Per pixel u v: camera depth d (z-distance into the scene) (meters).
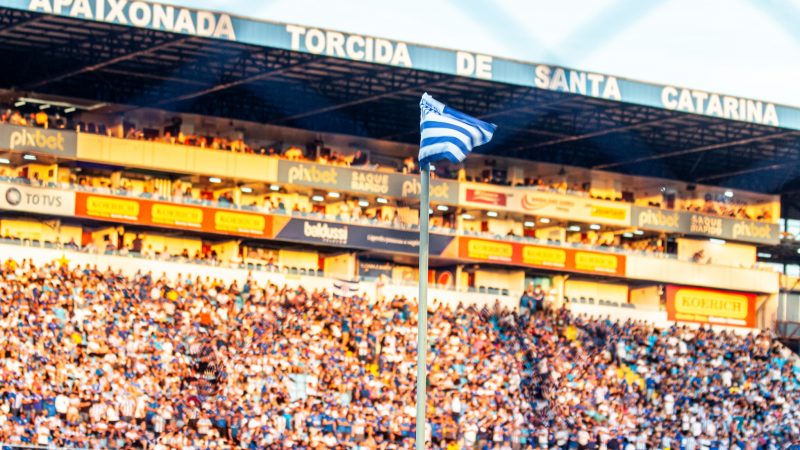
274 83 89.12
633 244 104.69
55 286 78.38
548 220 100.44
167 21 76.62
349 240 92.31
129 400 71.75
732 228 105.12
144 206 87.12
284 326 82.81
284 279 88.12
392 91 88.94
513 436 80.75
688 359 95.62
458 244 95.31
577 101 90.25
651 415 88.81
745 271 104.69
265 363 78.81
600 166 105.00
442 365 84.94
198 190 92.06
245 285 85.00
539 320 93.06
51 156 86.25
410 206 96.31
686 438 87.81
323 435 75.12
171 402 73.44
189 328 79.56
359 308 87.19
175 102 91.38
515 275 98.75
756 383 95.88
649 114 93.50
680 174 107.31
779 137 97.00
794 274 112.44
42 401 69.81
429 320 88.50
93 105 89.38
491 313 91.19
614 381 90.44
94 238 88.00
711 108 90.44
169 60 84.69
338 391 79.44
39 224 86.31
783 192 109.94
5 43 82.56
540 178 102.50
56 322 75.88
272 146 94.62
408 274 97.44
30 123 86.25
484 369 85.88
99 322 77.19
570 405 86.06
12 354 71.88
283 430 74.31
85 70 83.88
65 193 84.88
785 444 91.75
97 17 75.19
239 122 93.06
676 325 98.50
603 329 94.62
